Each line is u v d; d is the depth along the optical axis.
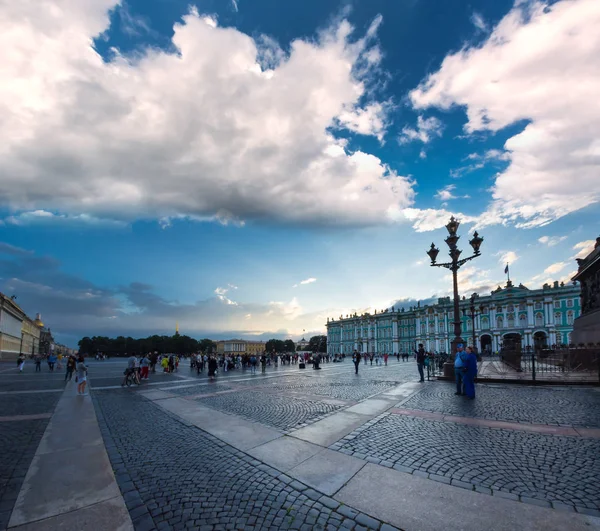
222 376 25.91
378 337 128.38
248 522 4.14
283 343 192.00
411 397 12.85
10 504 4.64
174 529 4.01
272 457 6.39
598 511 4.18
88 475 5.64
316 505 4.52
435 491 4.82
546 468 5.52
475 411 9.92
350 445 6.94
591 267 22.83
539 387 14.67
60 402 13.12
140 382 21.25
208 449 6.96
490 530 3.85
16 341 90.81
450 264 19.91
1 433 8.33
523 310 91.19
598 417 8.77
